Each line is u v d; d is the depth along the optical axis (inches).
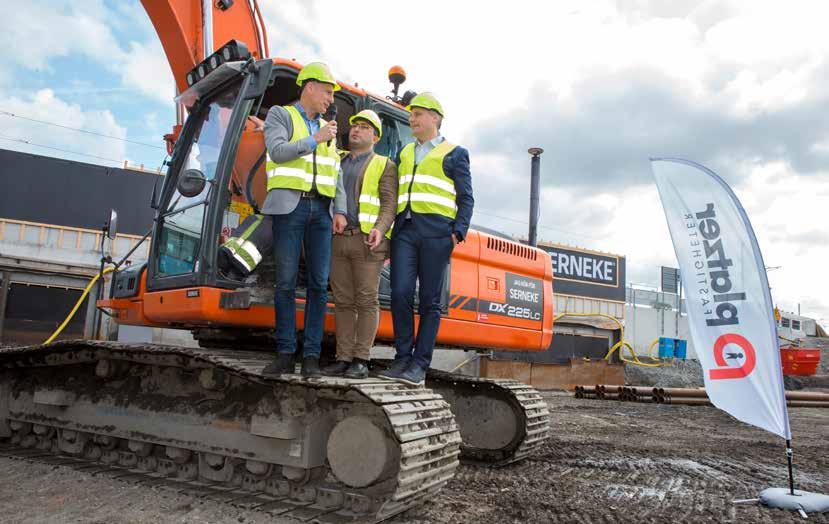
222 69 161.5
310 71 146.9
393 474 130.3
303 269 165.9
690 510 161.5
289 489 144.2
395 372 150.6
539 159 514.0
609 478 200.1
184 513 133.3
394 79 204.1
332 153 147.2
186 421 156.8
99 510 134.8
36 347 177.3
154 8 251.4
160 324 183.9
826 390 970.1
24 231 685.9
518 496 167.2
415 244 153.9
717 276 183.6
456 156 153.8
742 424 417.7
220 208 154.5
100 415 173.6
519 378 711.7
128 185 726.5
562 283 948.6
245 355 159.5
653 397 581.0
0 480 157.5
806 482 209.5
